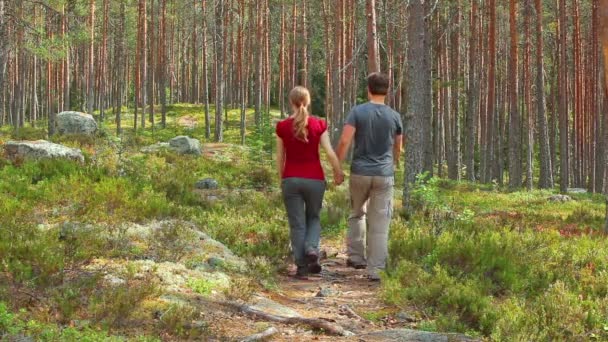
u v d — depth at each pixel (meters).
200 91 74.25
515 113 28.73
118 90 41.78
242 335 4.71
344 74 37.12
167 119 56.22
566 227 12.88
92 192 9.65
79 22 30.98
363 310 5.96
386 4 29.19
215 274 6.42
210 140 43.16
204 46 46.81
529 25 31.73
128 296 4.89
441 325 5.20
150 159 19.67
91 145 21.59
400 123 7.32
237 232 9.26
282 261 7.91
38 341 4.05
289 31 49.41
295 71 50.19
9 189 9.77
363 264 7.90
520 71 45.34
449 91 37.19
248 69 55.41
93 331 4.26
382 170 7.24
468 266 6.93
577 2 35.62
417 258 7.55
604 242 9.55
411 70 13.12
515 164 29.06
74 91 66.69
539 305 5.61
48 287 5.28
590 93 38.78
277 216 11.07
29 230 6.85
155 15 57.03
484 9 36.09
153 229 8.20
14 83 52.34
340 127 32.47
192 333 4.50
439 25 33.75
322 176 7.24
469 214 11.14
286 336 4.81
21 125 47.81
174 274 6.19
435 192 12.05
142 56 44.50
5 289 4.97
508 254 7.38
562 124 32.31
